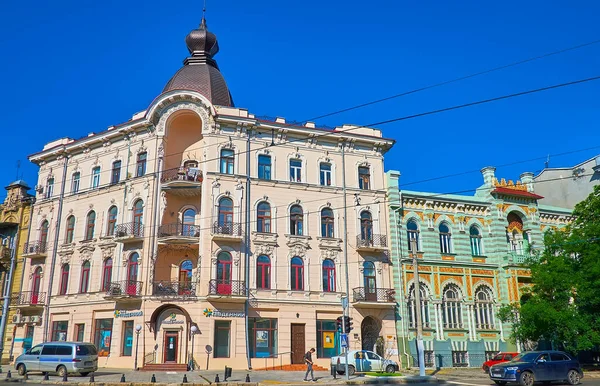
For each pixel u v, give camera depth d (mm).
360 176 41500
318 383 26156
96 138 41344
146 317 34750
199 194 38438
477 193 44531
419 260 40250
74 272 39781
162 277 36812
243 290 35562
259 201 38125
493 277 42094
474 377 30297
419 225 41375
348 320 28141
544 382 25438
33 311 40594
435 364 38344
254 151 39031
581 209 37875
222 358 34156
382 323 38094
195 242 36250
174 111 39094
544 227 45062
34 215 43500
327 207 39750
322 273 38281
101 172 40969
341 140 41312
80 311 38281
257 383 25438
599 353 40969
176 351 34719
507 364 24359
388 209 40969
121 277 36969
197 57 43500
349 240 39438
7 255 43969
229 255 36438
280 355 35594
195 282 35406
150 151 38781
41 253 41312
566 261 36438
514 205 43969
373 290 38781
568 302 35812
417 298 30688
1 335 32219
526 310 35250
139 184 38438
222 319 34875
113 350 35531
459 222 42375
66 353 29375
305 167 40062
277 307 36406
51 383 24922
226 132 38688
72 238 40938
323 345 36969
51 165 44031
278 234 37938
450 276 40906
